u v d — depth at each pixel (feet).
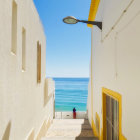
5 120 8.64
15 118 10.37
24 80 12.67
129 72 9.62
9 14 9.27
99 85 21.22
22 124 12.06
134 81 8.82
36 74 17.94
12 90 9.77
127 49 10.01
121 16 11.21
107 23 15.96
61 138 19.95
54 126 30.83
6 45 8.78
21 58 11.89
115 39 12.87
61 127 29.71
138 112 8.25
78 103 122.83
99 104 21.11
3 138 8.36
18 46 11.06
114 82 13.14
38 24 19.66
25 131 12.94
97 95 23.12
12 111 9.77
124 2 10.66
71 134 24.75
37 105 18.35
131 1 9.35
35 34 17.57
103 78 18.19
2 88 8.19
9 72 9.23
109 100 16.40
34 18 16.97
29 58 14.49
